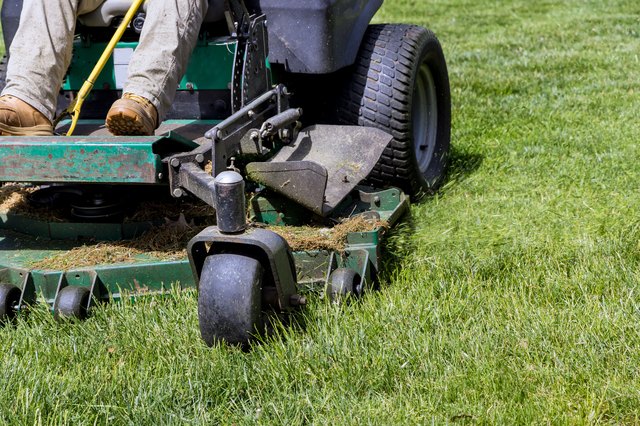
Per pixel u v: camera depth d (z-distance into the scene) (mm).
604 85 11055
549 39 14398
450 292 5480
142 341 5000
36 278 5398
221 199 4637
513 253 6094
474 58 13078
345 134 6348
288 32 6469
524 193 7344
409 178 7172
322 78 7035
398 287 5660
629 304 5234
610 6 17562
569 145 8586
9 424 4258
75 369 4754
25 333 5117
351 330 4945
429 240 6363
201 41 6125
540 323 5000
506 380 4488
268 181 5641
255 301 4699
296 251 5496
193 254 4805
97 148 5074
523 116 9789
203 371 4637
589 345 4754
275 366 4633
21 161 5172
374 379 4559
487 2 18703
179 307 5289
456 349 4762
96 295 5398
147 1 5914
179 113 6336
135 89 5500
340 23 6566
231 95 5914
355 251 5566
